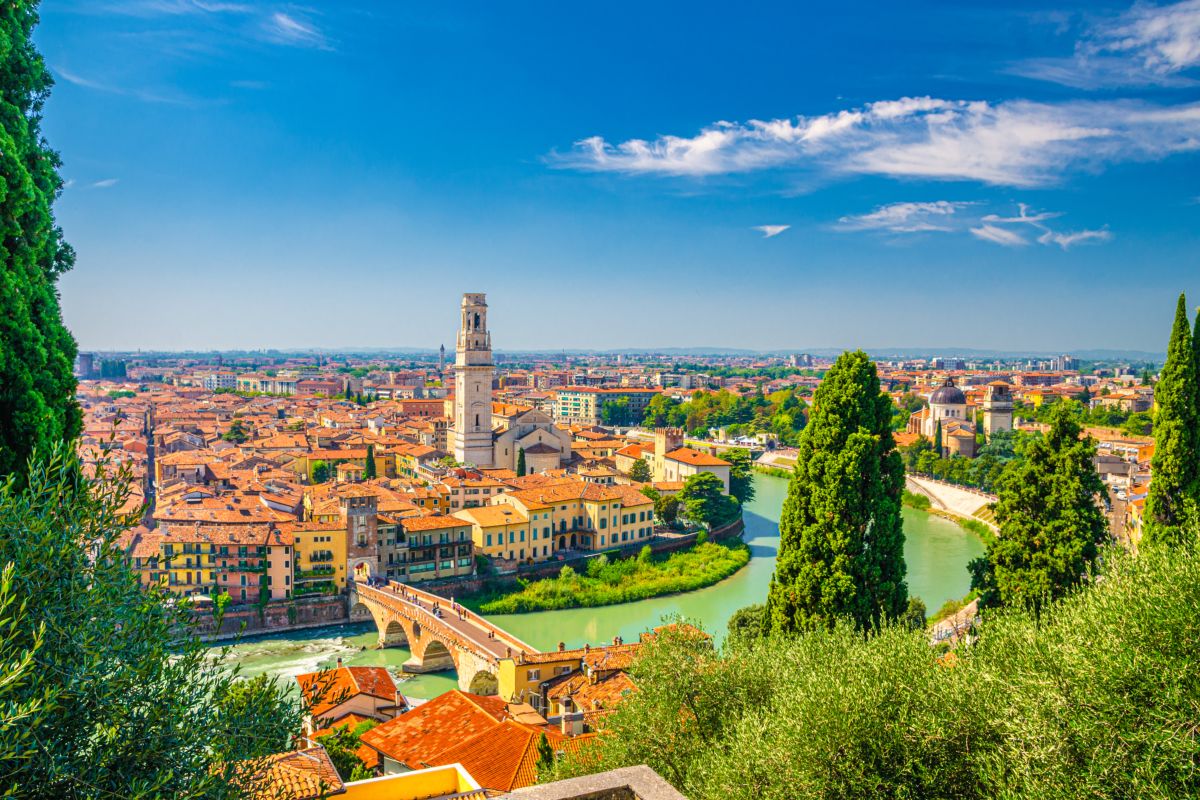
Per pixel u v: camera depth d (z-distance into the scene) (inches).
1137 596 1046.4
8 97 1272.1
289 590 4830.2
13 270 1229.1
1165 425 2048.5
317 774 1465.3
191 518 5147.6
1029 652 1144.8
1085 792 916.6
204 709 811.4
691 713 1589.6
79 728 717.3
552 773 1697.8
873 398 2076.8
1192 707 899.4
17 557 722.8
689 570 5674.2
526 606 4972.9
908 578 5167.3
